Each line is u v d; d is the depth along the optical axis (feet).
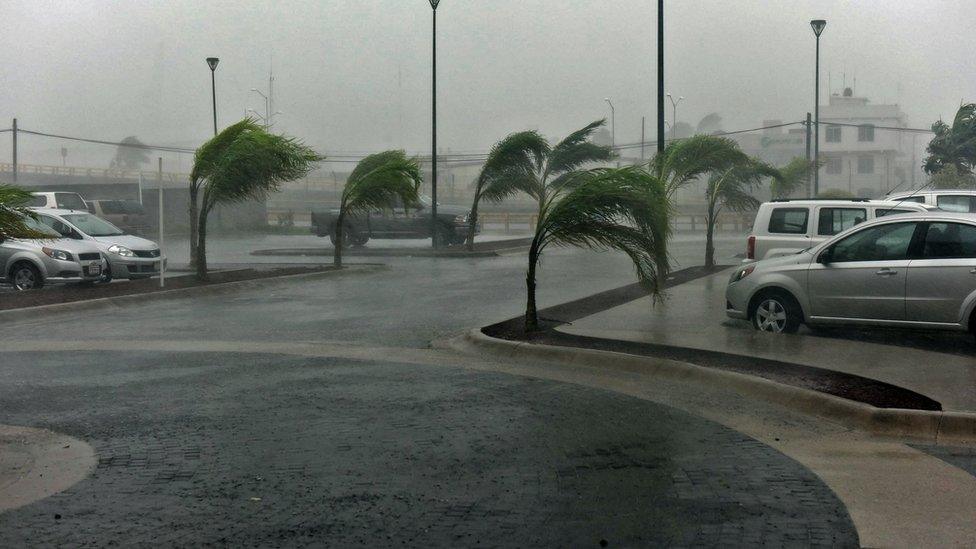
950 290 39.34
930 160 144.15
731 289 46.39
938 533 19.07
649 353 38.91
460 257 109.60
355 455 25.12
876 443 26.68
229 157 73.31
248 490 22.11
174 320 54.19
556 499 21.31
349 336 47.70
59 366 39.22
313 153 79.05
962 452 25.67
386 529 19.39
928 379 33.19
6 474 23.77
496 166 110.73
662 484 22.47
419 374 37.24
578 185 46.19
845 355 38.19
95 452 25.79
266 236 172.96
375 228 126.31
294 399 32.42
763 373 34.32
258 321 53.57
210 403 31.86
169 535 19.12
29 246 71.10
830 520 19.86
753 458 24.88
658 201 45.50
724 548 18.22
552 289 70.33
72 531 19.40
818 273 42.93
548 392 33.60
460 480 22.80
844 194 155.94
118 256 75.61
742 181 88.48
